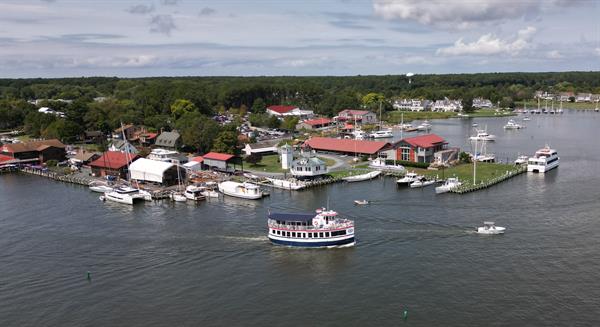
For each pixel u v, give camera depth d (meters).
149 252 106.12
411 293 84.75
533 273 91.25
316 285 88.94
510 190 152.88
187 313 80.25
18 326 77.94
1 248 110.81
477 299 82.12
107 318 79.50
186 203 145.38
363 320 76.69
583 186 156.50
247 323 76.81
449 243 106.81
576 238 108.38
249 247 107.88
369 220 123.56
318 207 136.88
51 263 101.75
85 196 157.38
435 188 155.25
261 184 166.50
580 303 80.19
